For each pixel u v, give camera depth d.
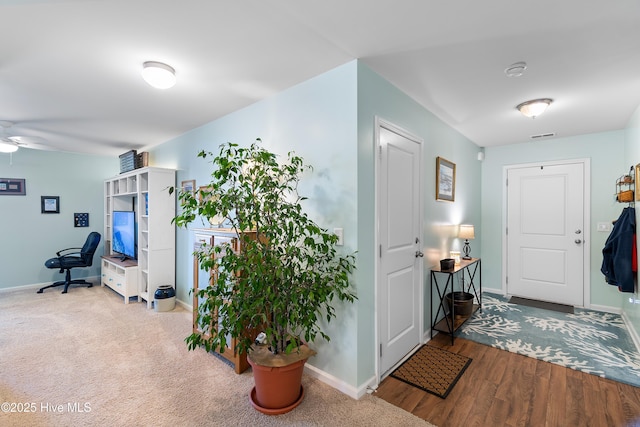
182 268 3.96
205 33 1.74
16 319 3.45
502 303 4.08
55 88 2.48
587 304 3.88
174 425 1.76
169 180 4.05
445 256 3.38
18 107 2.92
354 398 2.02
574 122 3.37
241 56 2.00
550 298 4.14
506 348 2.75
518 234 4.38
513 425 1.78
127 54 1.96
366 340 2.12
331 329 2.18
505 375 2.31
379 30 1.72
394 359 2.44
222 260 1.94
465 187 3.97
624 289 2.92
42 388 2.11
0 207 4.63
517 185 4.38
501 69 2.17
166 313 3.66
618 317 3.54
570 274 4.01
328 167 2.20
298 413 1.87
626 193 2.92
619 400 2.00
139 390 2.09
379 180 2.24
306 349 2.06
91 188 5.45
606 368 2.39
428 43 1.85
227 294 1.98
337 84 2.14
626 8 1.51
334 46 1.88
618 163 3.68
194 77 2.30
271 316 2.03
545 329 3.18
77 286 5.00
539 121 3.32
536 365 2.45
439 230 3.24
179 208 4.01
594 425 1.78
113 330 3.13
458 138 3.72
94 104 2.85
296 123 2.44
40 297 4.37
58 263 4.60
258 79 2.34
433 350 2.72
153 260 3.92
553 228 4.12
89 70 2.17
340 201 2.12
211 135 3.40
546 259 4.18
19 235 4.79
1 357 2.54
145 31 1.71
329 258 2.07
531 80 2.33
